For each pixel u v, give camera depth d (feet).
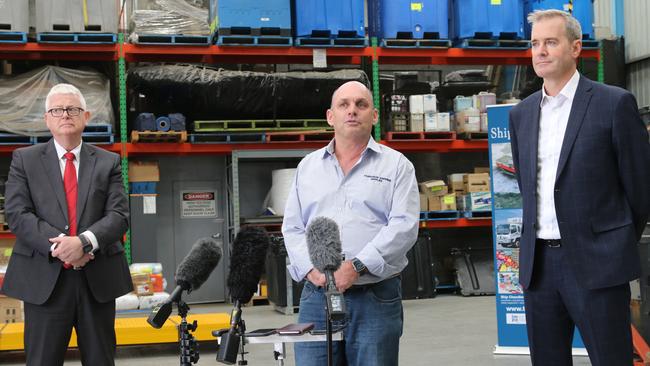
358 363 9.54
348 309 9.53
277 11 31.96
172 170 35.01
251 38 31.94
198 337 21.22
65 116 11.78
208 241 8.61
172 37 31.55
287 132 32.50
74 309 11.57
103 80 31.19
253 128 32.40
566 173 9.77
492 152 19.57
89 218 11.75
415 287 33.42
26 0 30.12
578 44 10.07
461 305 30.66
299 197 10.19
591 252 9.57
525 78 38.22
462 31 34.37
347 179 9.91
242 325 7.88
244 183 35.88
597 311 9.52
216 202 35.37
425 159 38.58
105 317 11.81
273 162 36.24
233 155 32.32
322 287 9.63
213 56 33.65
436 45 34.09
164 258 34.58
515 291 19.44
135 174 31.81
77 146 12.07
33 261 11.50
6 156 33.40
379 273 9.27
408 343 21.88
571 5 35.88
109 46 31.09
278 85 31.96
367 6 36.42
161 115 33.09
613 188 9.74
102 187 11.98
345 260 9.44
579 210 9.65
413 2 33.83
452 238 38.29
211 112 32.60
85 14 30.35
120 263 12.07
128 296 24.58
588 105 9.84
